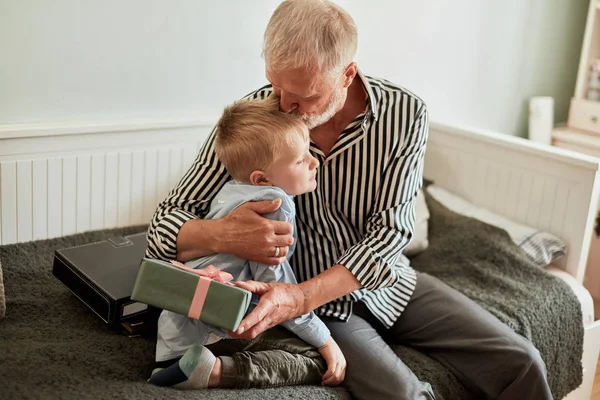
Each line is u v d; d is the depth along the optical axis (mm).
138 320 1504
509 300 1867
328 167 1506
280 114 1314
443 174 2457
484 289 1941
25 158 1864
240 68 2227
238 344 1402
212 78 2178
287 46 1247
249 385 1334
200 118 2146
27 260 1780
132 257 1656
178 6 2041
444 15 2582
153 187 2125
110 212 2062
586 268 2674
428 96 2658
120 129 1984
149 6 1988
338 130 1511
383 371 1442
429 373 1571
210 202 1478
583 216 2039
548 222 2141
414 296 1701
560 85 3021
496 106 2863
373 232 1494
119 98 2018
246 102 1353
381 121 1484
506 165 2232
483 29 2695
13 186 1863
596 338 2029
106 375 1327
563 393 1915
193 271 1228
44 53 1855
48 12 1829
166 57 2066
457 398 1591
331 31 1267
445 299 1681
